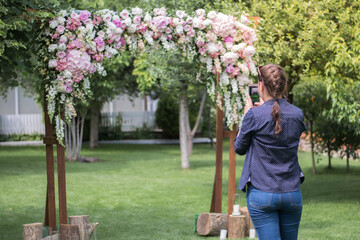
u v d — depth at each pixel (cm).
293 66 799
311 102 1189
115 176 1213
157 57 1058
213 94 593
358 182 1106
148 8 564
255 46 722
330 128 1134
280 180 316
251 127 324
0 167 1343
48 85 529
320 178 1183
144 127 2627
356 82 814
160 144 2372
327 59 755
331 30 723
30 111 2739
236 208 605
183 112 1388
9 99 2662
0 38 484
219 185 622
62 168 558
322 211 767
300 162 1505
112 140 2533
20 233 632
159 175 1242
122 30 543
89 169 1349
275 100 329
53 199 565
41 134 2445
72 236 520
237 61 579
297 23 742
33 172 1250
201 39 564
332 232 619
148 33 559
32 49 552
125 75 1819
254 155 326
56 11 520
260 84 344
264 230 319
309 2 731
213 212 640
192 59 579
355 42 724
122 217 733
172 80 1109
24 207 810
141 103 2964
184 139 1391
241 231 595
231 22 569
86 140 2447
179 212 773
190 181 1136
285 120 319
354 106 774
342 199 880
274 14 738
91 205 829
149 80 1248
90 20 526
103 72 542
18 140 2386
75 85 530
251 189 324
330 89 779
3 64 579
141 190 995
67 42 526
